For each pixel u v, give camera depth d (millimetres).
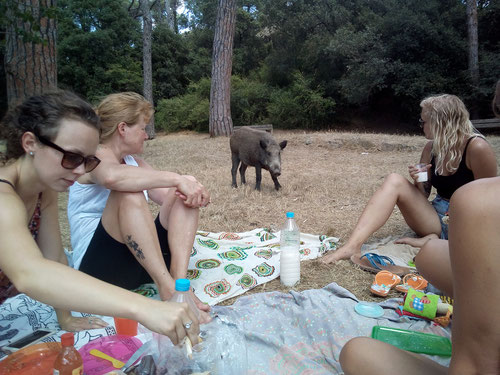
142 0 20234
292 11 23141
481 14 19609
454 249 1077
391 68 18516
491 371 1061
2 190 1642
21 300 2676
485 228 1000
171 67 29266
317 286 3098
